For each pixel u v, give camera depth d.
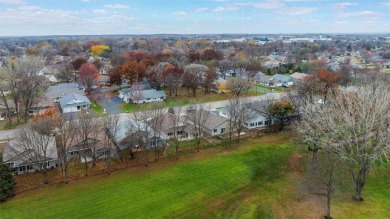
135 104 83.62
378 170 43.56
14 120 69.69
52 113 63.56
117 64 126.44
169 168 46.69
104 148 48.97
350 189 38.56
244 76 116.31
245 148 54.06
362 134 40.62
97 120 54.94
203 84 96.25
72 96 81.31
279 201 36.97
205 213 35.03
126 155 51.72
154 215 34.91
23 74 77.44
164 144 55.38
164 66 107.06
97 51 194.88
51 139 51.19
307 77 82.44
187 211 35.59
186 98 89.50
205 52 154.62
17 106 68.56
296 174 43.81
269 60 166.88
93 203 37.47
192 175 44.31
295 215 34.06
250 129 64.69
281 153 51.47
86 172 44.75
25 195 39.59
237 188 40.44
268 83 110.12
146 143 48.84
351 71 112.06
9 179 39.12
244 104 65.88
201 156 51.03
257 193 38.97
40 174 45.62
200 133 56.56
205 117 58.44
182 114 69.38
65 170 43.72
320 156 47.84
